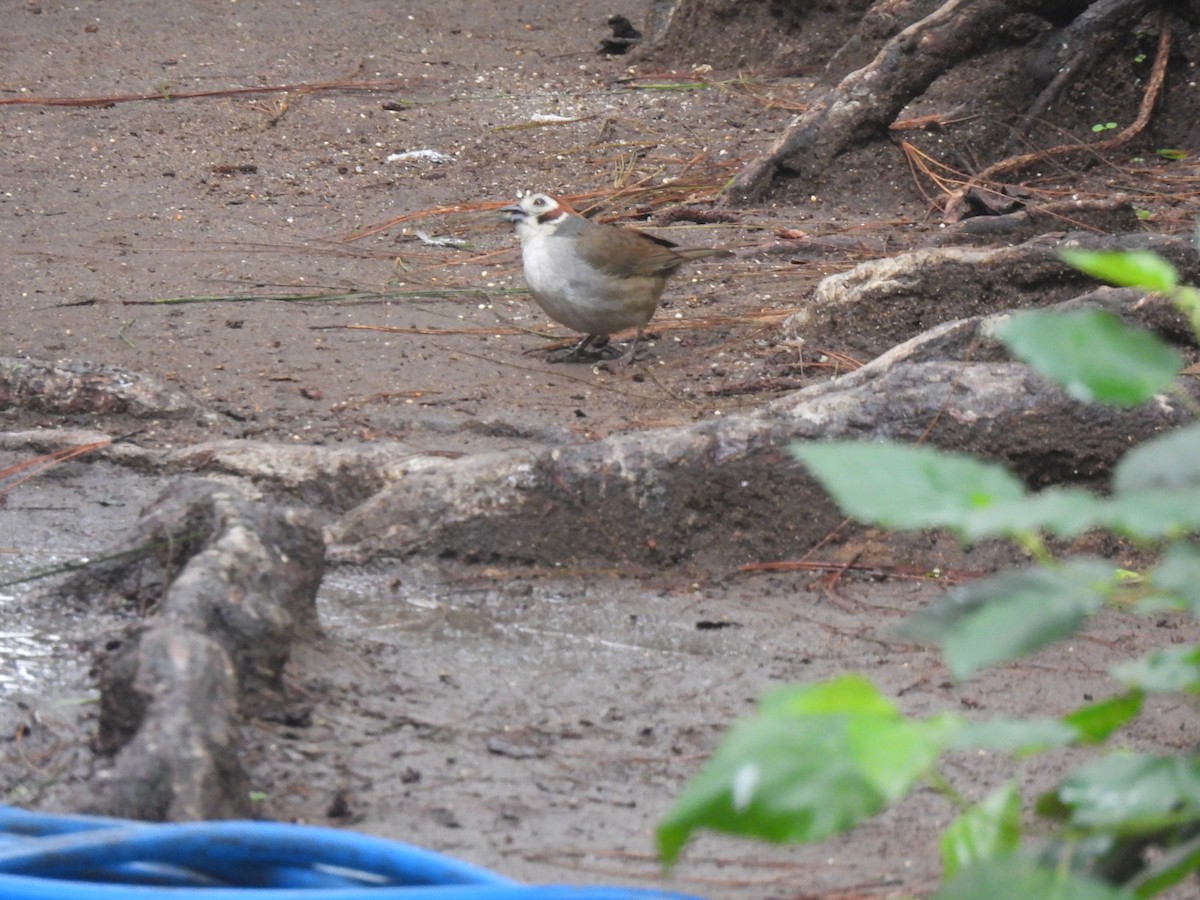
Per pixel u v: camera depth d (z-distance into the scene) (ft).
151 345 47.65
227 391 43.57
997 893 8.00
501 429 40.47
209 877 17.80
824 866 20.63
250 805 20.99
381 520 33.50
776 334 49.32
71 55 91.50
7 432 40.40
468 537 33.06
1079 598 7.48
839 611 31.07
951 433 34.27
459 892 16.07
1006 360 38.86
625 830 21.57
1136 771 8.84
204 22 99.19
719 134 76.89
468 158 73.82
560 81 88.69
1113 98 70.08
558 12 105.50
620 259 45.47
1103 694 26.91
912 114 70.74
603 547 33.17
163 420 41.34
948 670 27.81
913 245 58.75
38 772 22.17
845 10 86.94
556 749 24.14
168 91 84.48
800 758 7.63
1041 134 69.31
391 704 25.40
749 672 27.78
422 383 44.60
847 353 47.16
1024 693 26.91
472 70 91.20
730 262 58.23
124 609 28.60
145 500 36.68
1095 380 7.63
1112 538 33.42
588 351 48.19
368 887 17.66
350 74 89.35
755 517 33.45
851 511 7.57
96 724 23.82
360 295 53.83
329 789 22.21
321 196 68.18
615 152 74.33
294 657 25.96
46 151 73.51
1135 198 62.44
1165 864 8.82
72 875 17.22
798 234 60.85
